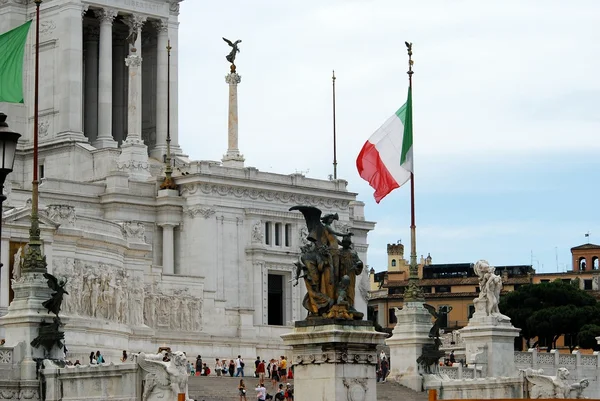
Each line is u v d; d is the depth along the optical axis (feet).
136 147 518.78
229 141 525.34
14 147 173.78
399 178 341.82
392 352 333.01
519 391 309.63
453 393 320.09
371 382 210.59
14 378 257.96
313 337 208.64
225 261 496.64
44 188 483.10
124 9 568.41
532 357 385.91
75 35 550.36
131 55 530.27
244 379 365.20
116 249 404.57
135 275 419.74
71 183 488.85
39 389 258.37
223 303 453.17
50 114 549.54
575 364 394.32
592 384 396.78
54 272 373.40
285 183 515.50
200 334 437.17
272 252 505.25
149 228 497.46
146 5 575.79
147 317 427.33
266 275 503.20
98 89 579.48
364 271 549.54
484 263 364.17
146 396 244.01
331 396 206.39
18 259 356.79
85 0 556.10
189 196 497.87
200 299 446.19
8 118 551.18
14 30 269.85
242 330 455.63
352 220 545.85
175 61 585.63
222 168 502.38
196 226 494.18
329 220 214.48
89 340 377.09
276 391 340.80
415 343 329.52
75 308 378.73
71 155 533.96
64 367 261.85
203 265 491.72
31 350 260.83
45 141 547.49
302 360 210.59
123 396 246.68
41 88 553.64
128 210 491.31
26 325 261.03
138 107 525.75
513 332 360.07
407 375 328.49
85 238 386.32
